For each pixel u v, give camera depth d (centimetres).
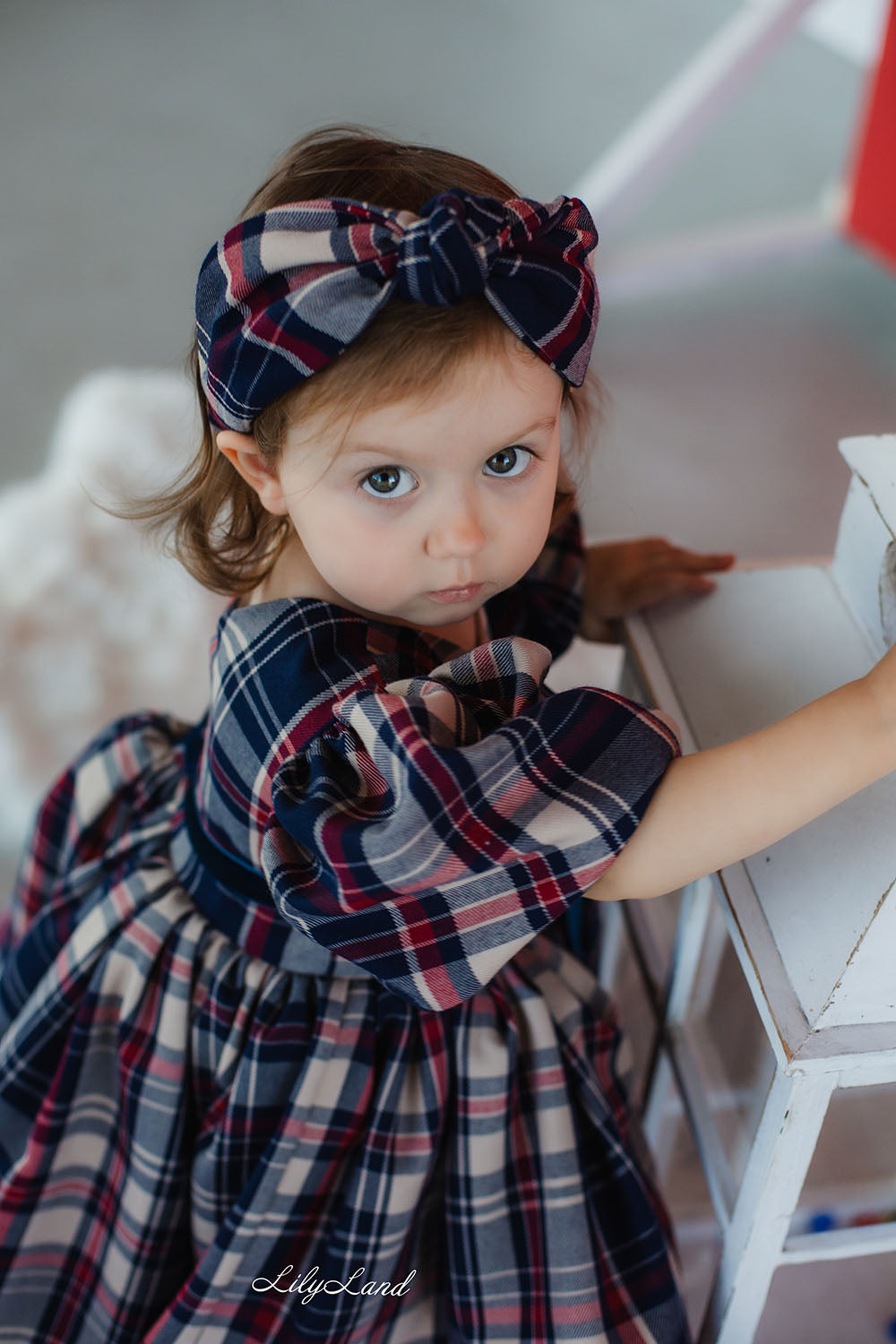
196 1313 71
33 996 81
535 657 63
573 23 299
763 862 63
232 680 68
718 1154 79
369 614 69
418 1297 78
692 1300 97
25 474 171
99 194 241
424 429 54
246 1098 71
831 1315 88
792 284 212
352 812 58
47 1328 80
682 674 79
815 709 57
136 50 290
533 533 60
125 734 95
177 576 154
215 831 73
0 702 144
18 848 131
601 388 99
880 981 56
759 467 168
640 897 61
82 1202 79
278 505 64
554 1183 73
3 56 288
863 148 215
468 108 266
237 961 74
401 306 53
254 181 243
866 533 73
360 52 289
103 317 207
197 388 70
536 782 56
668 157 249
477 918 58
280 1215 71
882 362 191
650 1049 104
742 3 307
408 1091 72
